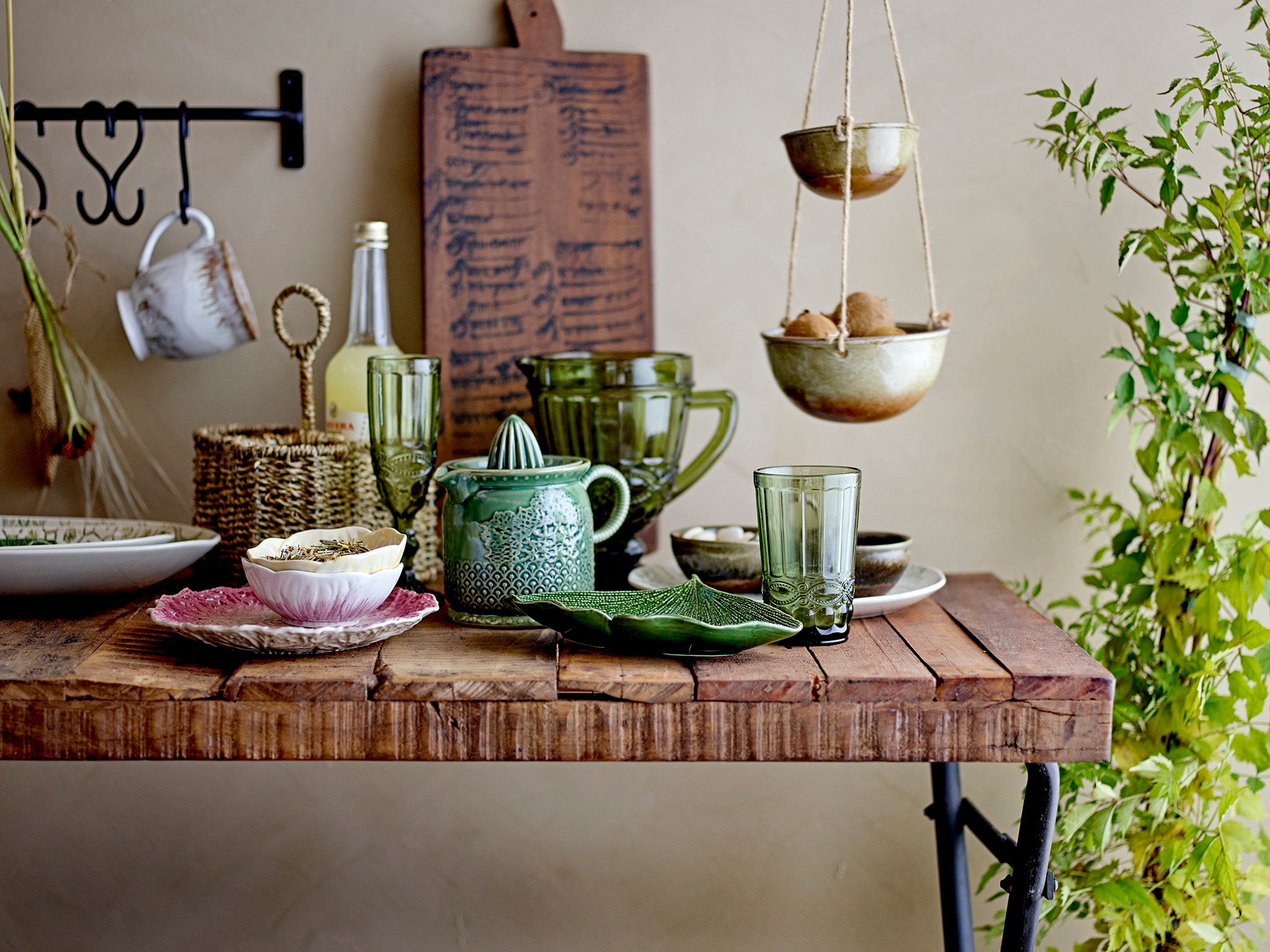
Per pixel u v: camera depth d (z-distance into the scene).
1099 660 1.19
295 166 1.25
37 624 0.95
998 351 1.30
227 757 0.81
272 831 1.36
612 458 1.07
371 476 1.07
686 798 1.36
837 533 0.88
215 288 1.12
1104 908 1.13
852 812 1.37
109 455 1.27
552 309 1.25
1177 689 1.12
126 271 1.25
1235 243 1.02
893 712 0.81
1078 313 1.29
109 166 1.24
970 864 1.37
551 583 0.94
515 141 1.23
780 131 1.27
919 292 1.29
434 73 1.21
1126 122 1.26
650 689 0.80
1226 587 1.10
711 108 1.27
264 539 1.02
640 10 1.25
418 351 1.28
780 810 1.37
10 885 1.35
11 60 1.12
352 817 1.36
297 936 1.37
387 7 1.24
